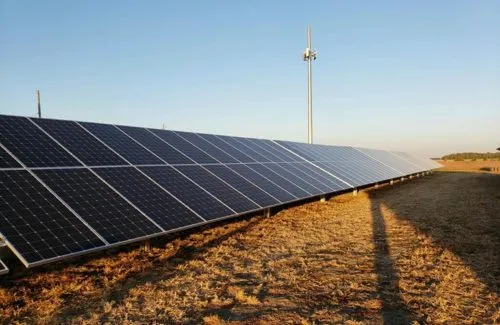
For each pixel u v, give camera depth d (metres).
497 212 19.77
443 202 24.28
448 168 84.12
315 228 15.73
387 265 10.64
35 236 8.23
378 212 20.03
